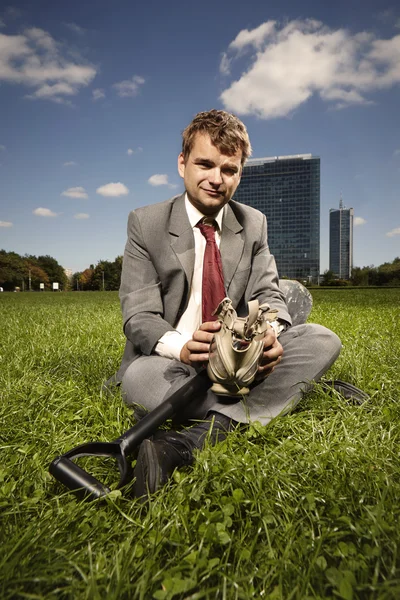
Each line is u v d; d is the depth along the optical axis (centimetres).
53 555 111
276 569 104
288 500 137
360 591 97
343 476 146
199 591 100
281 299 226
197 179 199
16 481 155
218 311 164
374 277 10888
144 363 204
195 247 218
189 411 195
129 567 105
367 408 219
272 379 196
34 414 227
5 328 618
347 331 534
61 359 360
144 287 216
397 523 118
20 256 14162
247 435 179
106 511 135
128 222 227
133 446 149
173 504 133
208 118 195
